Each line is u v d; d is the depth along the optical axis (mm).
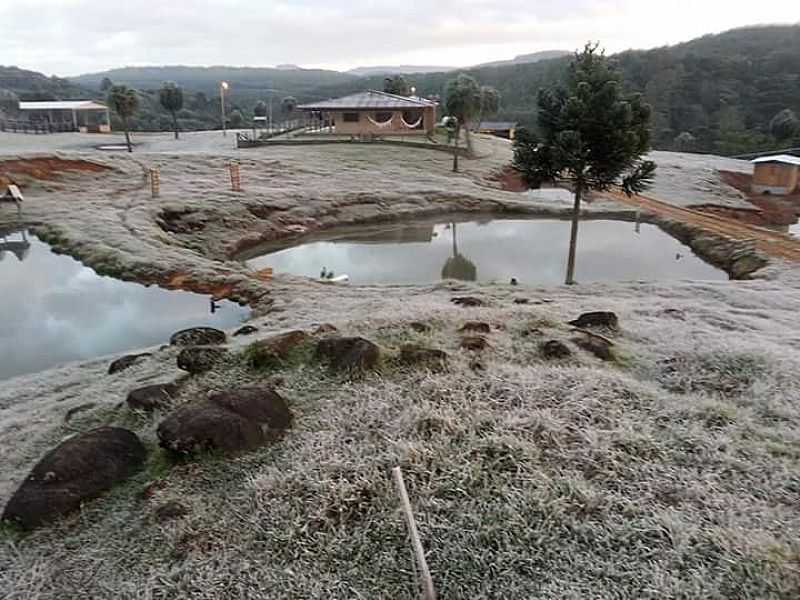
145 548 4039
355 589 3570
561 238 22656
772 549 3486
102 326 12516
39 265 16859
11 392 8148
